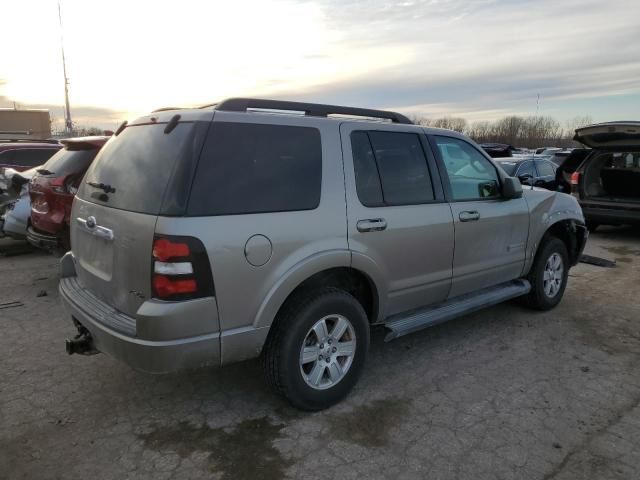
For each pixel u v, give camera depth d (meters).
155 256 2.66
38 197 5.79
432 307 4.12
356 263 3.35
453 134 4.28
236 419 3.24
